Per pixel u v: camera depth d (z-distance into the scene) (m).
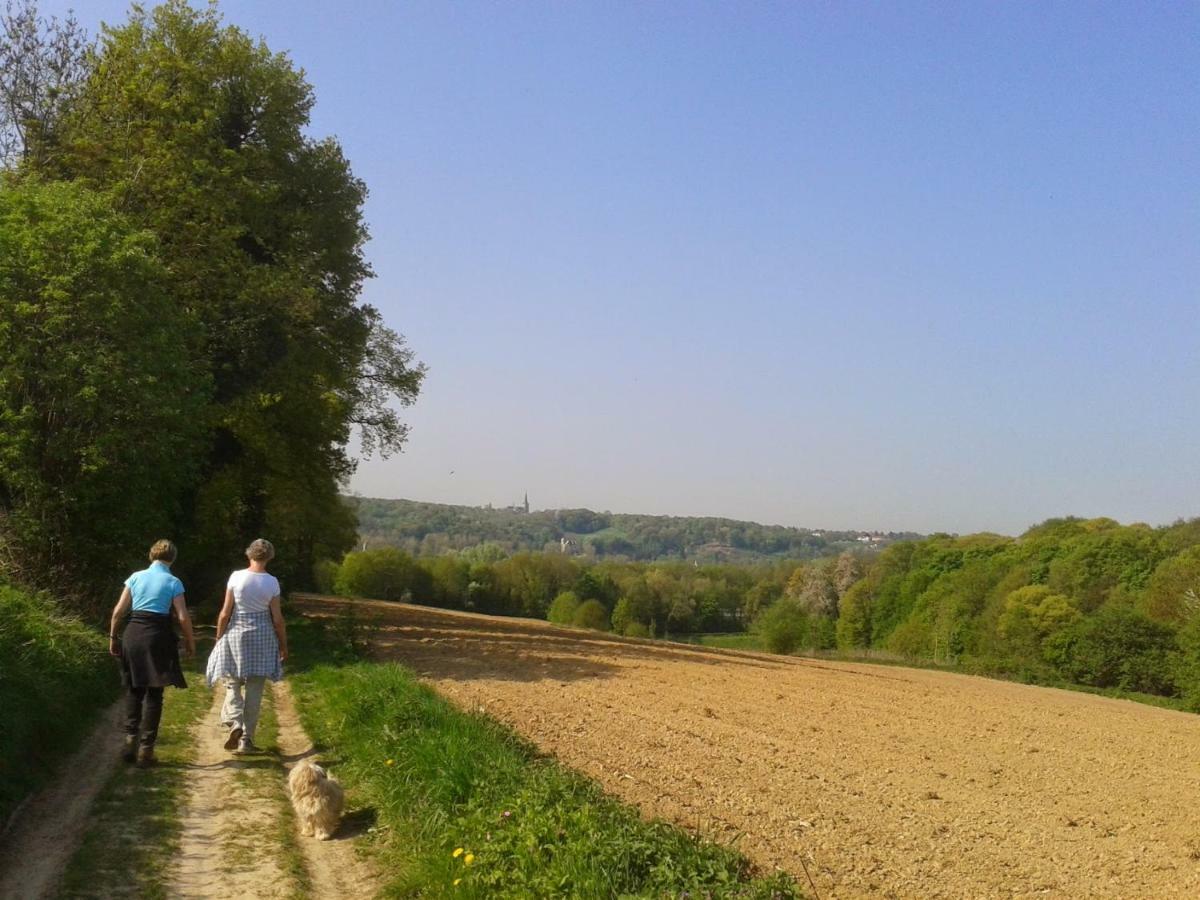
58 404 15.41
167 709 11.66
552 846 5.93
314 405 25.66
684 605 105.94
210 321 21.86
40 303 15.23
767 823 8.37
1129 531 69.81
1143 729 19.02
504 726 11.66
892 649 78.44
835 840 7.97
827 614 99.00
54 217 15.80
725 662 27.53
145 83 22.12
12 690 8.44
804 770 11.07
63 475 15.99
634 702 16.09
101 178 21.38
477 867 5.96
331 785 7.36
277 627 9.88
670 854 5.93
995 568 76.69
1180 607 49.88
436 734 9.00
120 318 15.68
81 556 16.34
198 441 19.14
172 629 9.14
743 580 122.88
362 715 10.59
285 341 24.03
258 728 11.05
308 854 6.82
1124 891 7.05
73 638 11.85
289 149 25.44
